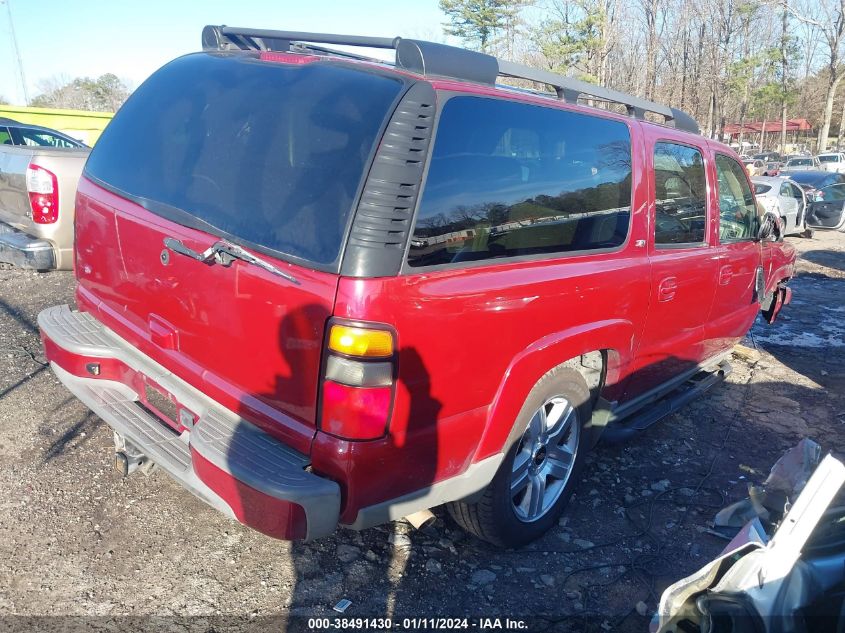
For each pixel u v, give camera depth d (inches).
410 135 91.7
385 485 94.3
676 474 162.4
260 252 94.1
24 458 143.3
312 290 88.3
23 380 180.7
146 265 111.7
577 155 123.6
